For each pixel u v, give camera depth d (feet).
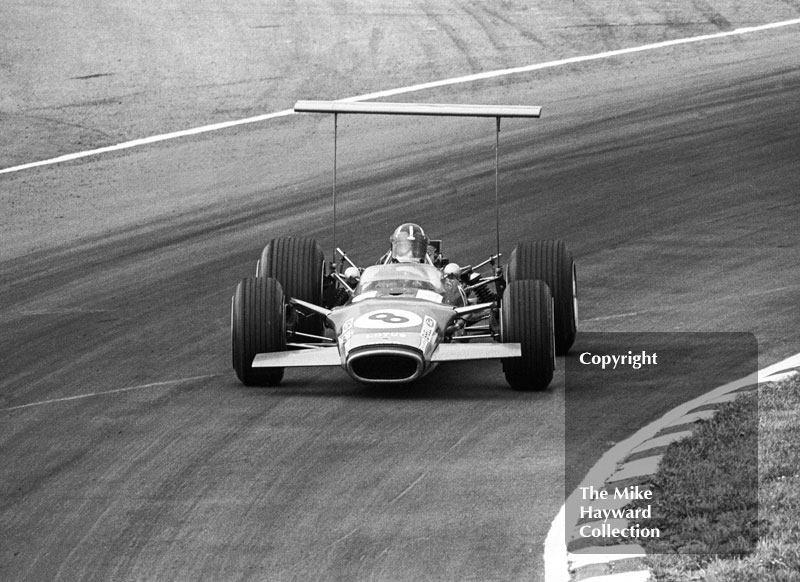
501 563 95.81
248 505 109.70
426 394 141.28
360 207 250.98
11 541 104.12
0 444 130.41
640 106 320.29
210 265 217.97
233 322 144.56
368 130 313.53
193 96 345.51
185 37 393.09
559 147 288.10
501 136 300.40
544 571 93.91
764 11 416.46
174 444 127.24
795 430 117.91
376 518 105.70
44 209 264.11
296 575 95.40
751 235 220.43
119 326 183.83
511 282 143.95
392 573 95.04
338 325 140.97
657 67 360.28
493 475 114.62
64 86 352.90
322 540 101.65
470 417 131.85
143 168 290.76
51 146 308.60
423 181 267.18
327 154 294.66
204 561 98.48
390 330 135.23
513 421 130.11
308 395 142.72
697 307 178.70
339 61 374.02
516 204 247.91
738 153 276.62
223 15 414.00
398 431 128.06
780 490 103.24
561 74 357.82
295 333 150.61
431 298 144.15
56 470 121.19
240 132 316.19
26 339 179.42
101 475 119.14
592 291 190.90
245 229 240.73
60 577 96.68
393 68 367.45
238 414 136.26
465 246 223.51
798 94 320.91
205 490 113.70
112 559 99.50
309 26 404.36
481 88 347.36
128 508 110.22
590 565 93.56
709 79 343.05
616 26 403.95
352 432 128.16
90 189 277.03
